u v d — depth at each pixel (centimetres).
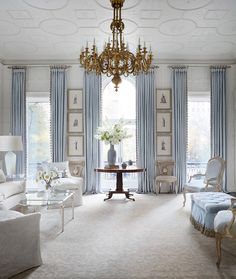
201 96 648
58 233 360
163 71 643
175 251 300
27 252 256
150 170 628
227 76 642
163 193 623
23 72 636
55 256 289
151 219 424
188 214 452
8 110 643
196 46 565
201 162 665
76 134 642
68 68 645
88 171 627
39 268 261
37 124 664
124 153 671
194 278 241
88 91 635
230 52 601
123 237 346
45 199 378
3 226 235
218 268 259
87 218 430
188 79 644
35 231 263
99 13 422
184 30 486
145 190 625
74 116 642
